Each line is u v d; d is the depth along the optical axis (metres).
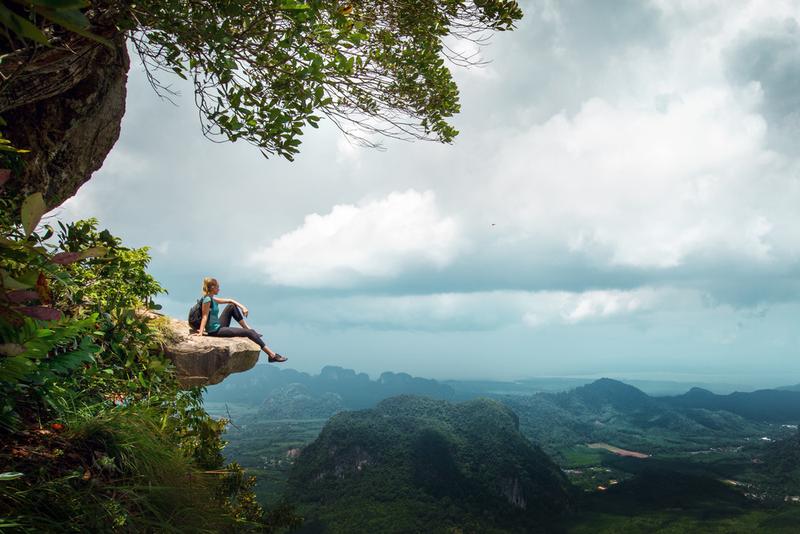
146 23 3.71
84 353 3.06
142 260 5.61
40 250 1.60
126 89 6.98
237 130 4.23
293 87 4.20
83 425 2.86
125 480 2.72
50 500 2.24
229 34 3.74
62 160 6.14
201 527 2.92
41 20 3.26
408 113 5.66
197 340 6.22
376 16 5.39
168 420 4.11
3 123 1.81
